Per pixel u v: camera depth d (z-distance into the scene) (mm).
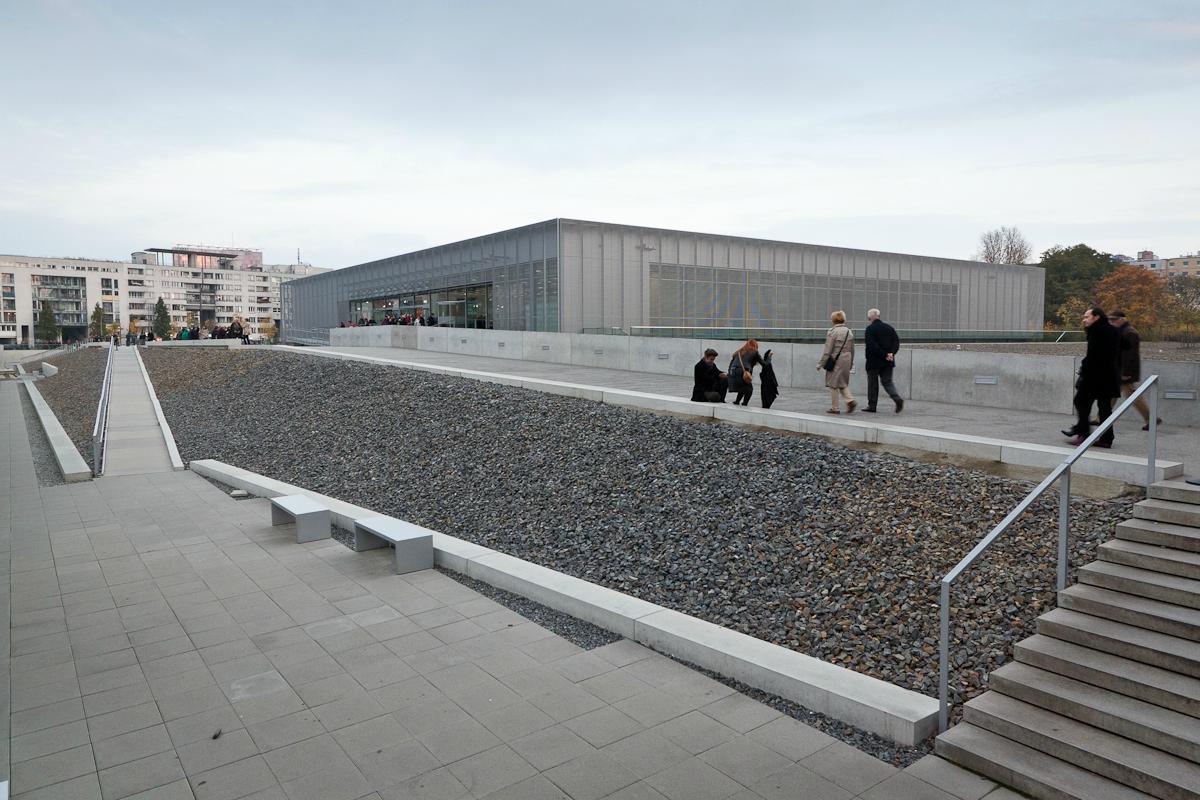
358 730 4730
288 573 8031
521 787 4090
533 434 12750
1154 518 5934
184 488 12867
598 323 36094
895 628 5707
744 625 6211
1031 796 3986
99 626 6586
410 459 13203
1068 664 4695
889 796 3996
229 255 171625
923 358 14297
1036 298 60844
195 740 4637
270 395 21328
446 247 43562
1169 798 3729
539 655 5852
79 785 4156
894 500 7703
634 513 8945
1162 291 61562
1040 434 10086
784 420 10906
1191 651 4477
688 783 4117
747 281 41844
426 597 7215
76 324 143375
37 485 13367
